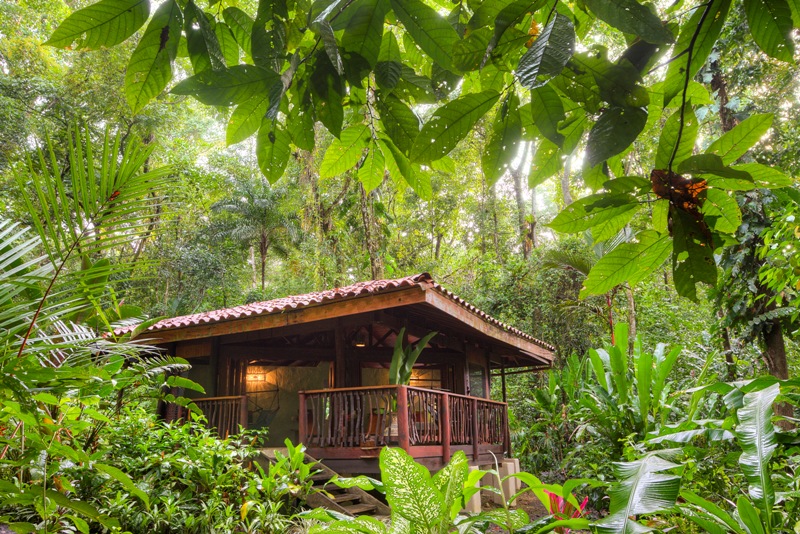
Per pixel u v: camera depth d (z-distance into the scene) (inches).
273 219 928.3
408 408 278.8
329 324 337.1
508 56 40.6
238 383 374.6
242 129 48.7
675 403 315.6
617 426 309.9
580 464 333.1
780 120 311.3
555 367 596.7
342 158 53.6
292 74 42.8
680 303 596.1
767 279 233.9
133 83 43.1
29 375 75.8
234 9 49.4
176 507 182.5
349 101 53.2
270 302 375.2
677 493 57.2
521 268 645.9
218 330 317.4
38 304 85.8
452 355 441.1
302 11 47.0
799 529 82.9
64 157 597.6
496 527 248.7
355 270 658.2
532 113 40.5
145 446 201.3
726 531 79.1
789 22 39.6
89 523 166.2
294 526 213.9
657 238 43.1
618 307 556.1
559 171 49.3
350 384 391.2
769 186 38.1
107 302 135.9
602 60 37.5
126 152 84.6
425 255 924.0
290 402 424.2
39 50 679.1
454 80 48.1
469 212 965.2
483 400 375.2
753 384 118.5
